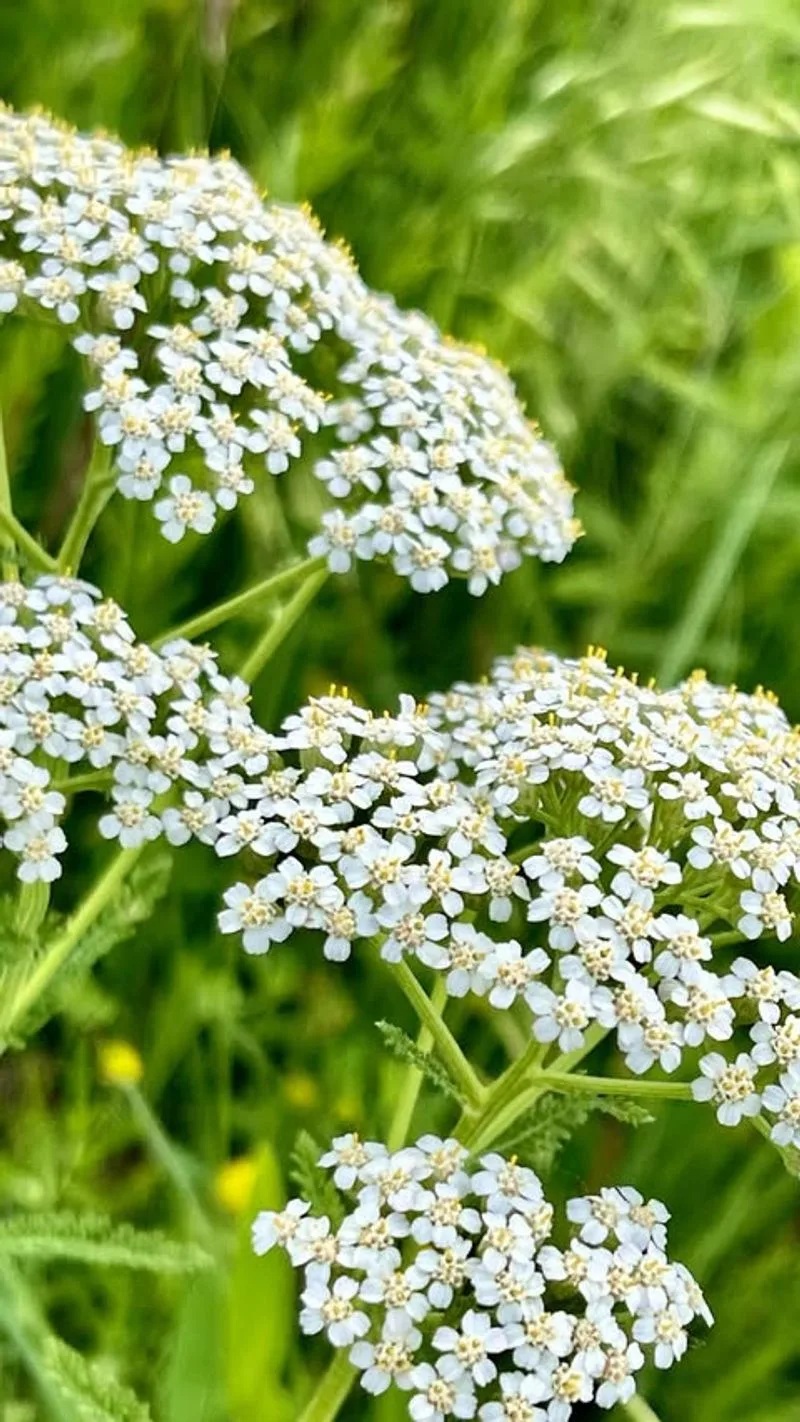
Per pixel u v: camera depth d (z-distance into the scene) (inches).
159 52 11.1
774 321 11.3
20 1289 8.7
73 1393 7.7
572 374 11.4
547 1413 7.3
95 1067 10.8
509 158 11.0
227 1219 10.1
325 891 7.9
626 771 8.2
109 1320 10.1
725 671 11.2
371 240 11.4
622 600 11.4
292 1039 11.1
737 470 11.0
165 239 8.9
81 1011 10.4
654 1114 10.6
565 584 11.4
